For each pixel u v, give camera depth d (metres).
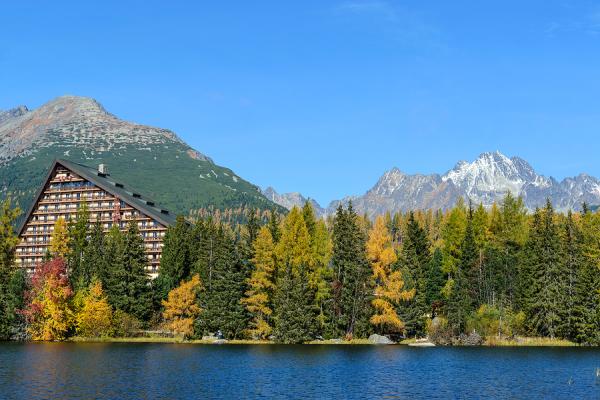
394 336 130.25
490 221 167.50
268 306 127.50
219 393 61.97
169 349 107.44
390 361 91.31
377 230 130.62
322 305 130.62
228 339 125.31
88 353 98.00
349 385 67.81
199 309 128.12
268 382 69.19
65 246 149.50
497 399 60.44
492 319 129.38
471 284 139.00
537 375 76.81
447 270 152.25
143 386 65.25
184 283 134.12
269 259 126.88
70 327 128.62
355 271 126.75
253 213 141.88
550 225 136.00
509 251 153.25
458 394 62.97
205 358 92.50
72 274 139.50
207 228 156.62
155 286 137.62
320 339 128.12
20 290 130.62
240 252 129.75
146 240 181.62
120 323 129.38
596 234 147.75
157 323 134.88
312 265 129.88
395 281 126.94
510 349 115.19
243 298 126.81
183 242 149.00
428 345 122.12
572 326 126.88
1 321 126.12
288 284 122.38
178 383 67.56
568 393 63.91
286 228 142.88
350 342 125.38
